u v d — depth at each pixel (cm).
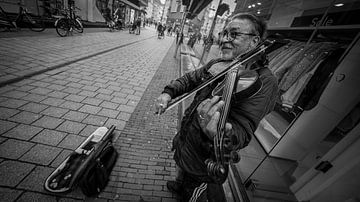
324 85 200
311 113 212
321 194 160
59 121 245
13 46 466
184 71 662
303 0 265
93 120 268
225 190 191
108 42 901
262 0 402
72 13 913
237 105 86
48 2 799
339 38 197
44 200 149
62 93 314
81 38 834
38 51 481
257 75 87
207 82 106
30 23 702
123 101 347
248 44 101
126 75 494
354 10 178
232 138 77
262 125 304
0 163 169
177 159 124
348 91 182
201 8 1155
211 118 71
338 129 195
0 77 300
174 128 304
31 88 302
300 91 222
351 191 140
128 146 236
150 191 183
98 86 379
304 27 251
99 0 1380
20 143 195
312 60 212
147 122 300
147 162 218
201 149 101
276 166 232
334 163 155
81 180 151
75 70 429
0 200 142
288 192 189
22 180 160
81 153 181
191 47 1706
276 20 327
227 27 106
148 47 1091
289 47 267
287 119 279
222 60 115
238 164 229
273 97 93
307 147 222
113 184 180
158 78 543
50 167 177
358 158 138
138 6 2466
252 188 190
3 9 625
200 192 124
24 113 240
